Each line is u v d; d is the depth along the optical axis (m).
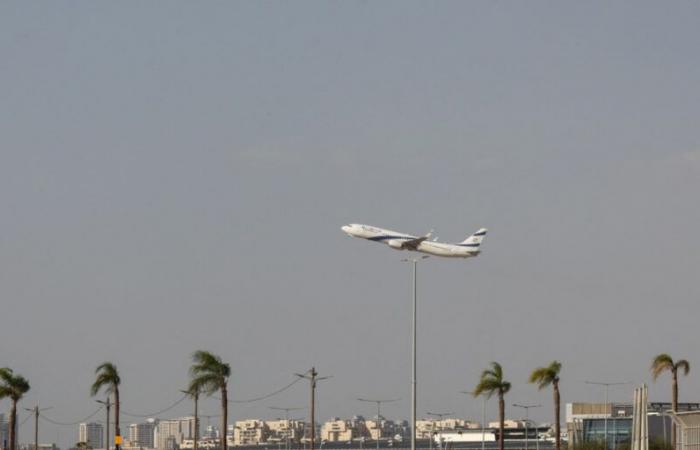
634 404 139.12
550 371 179.75
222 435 163.00
